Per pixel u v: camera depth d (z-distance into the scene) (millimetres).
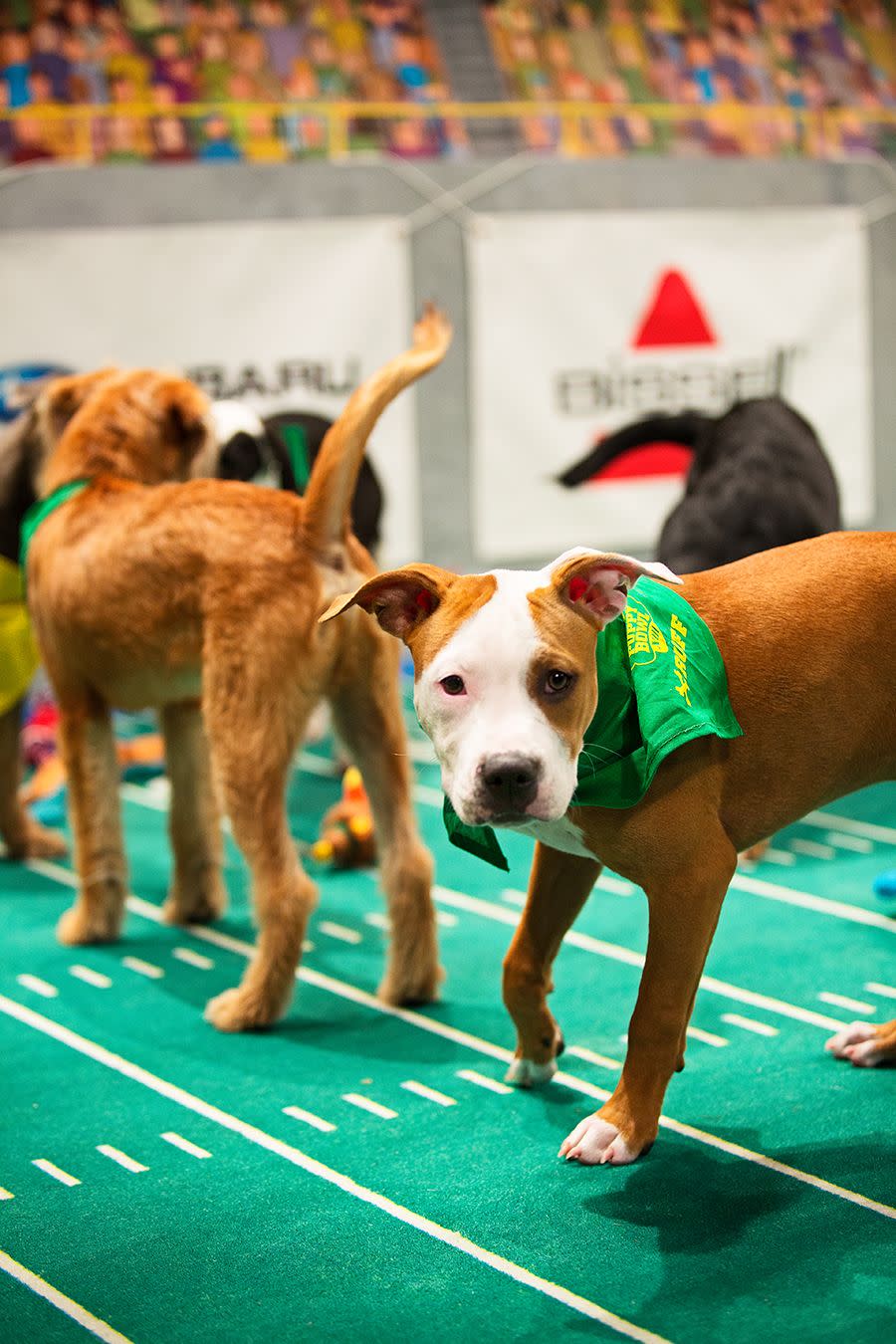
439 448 8375
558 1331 2510
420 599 2807
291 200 8039
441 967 4125
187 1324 2580
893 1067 3516
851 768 3104
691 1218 2869
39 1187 3123
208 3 9383
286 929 3922
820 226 8844
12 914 4992
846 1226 2814
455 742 2643
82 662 4430
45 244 7660
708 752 2941
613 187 8500
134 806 6289
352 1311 2600
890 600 3027
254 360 8055
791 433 5547
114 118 8570
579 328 8516
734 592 3066
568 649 2648
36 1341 2545
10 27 8984
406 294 8273
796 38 10516
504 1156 3164
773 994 3996
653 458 8617
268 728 3910
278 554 3939
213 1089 3590
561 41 9938
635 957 4316
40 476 5344
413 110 8836
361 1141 3273
